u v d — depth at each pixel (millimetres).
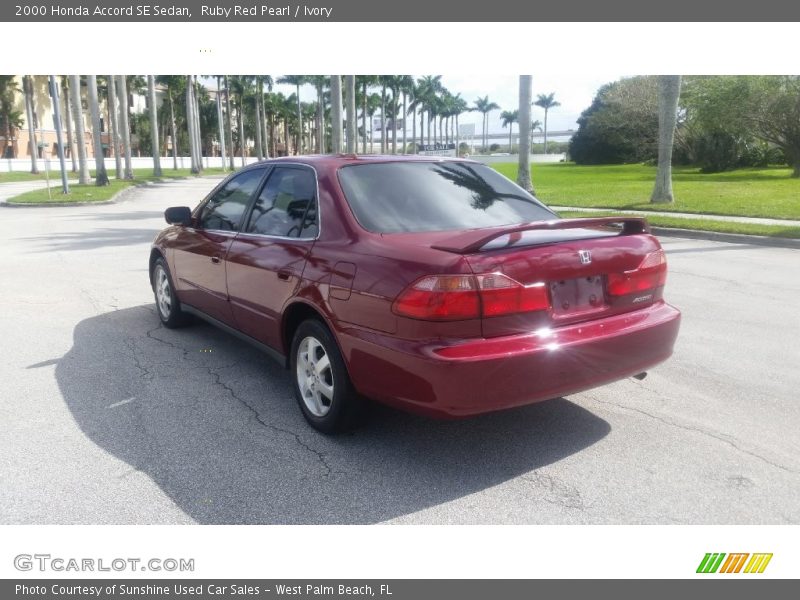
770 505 3291
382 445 3947
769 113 38250
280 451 3875
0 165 58344
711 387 4863
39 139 72938
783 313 7133
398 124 101000
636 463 3707
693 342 6031
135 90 80062
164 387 4906
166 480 3549
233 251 4801
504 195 4473
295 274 4031
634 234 3926
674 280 9055
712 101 40219
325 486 3488
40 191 28328
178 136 99250
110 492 3436
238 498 3377
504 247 3393
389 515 3240
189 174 63094
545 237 3607
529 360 3295
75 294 8039
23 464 3727
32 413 4434
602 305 3678
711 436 4035
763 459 3738
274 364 5422
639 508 3281
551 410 4449
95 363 5453
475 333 3260
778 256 11383
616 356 3605
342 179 4137
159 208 22297
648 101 51875
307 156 4672
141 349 5824
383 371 3449
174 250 5887
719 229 14203
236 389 4863
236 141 118938
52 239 13367
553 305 3457
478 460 3762
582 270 3527
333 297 3711
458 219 4059
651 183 34344
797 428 4145
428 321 3234
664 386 4891
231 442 3992
